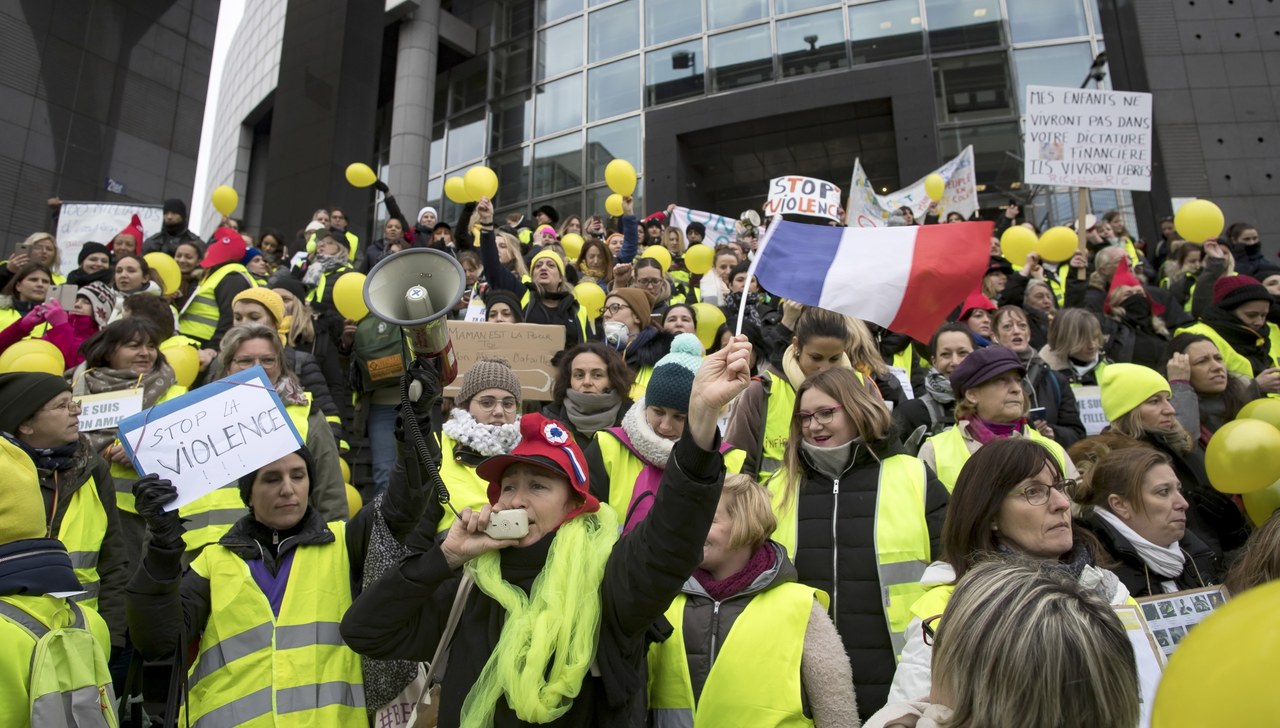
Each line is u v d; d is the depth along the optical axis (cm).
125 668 373
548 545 211
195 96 1781
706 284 814
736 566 277
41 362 404
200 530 397
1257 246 870
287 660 272
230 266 700
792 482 324
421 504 254
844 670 259
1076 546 262
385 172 2419
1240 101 1359
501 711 196
